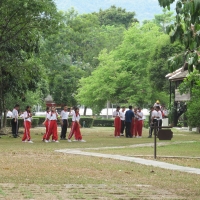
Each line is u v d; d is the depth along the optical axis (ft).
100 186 51.13
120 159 77.87
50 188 49.26
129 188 50.03
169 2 42.50
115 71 254.88
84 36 283.59
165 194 46.57
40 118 256.93
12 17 134.21
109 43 322.34
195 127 180.86
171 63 45.80
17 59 150.82
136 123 150.10
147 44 252.21
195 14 41.22
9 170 62.54
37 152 89.97
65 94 299.99
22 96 164.45
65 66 271.28
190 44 43.70
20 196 44.11
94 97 267.39
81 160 75.87
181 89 167.32
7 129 169.78
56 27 136.67
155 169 65.92
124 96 252.21
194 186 51.98
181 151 95.14
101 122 275.39
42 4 130.41
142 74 251.80
